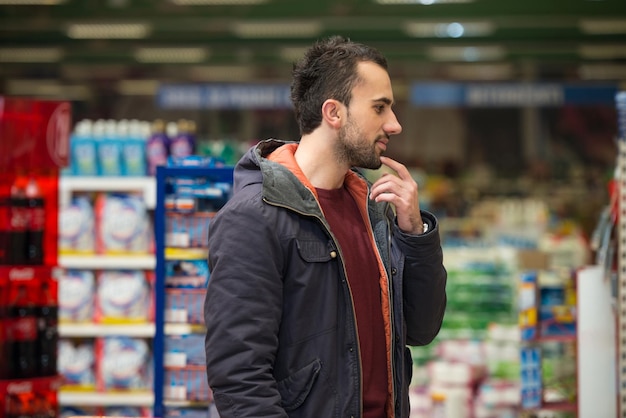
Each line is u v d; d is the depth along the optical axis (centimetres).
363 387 329
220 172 498
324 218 326
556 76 2525
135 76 2650
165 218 503
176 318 505
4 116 543
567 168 2627
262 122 2939
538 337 613
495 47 2044
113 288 704
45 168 568
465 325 799
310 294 321
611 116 2728
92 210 720
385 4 1609
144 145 751
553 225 1622
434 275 351
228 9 1642
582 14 1681
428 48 2052
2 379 530
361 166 341
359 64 335
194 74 2641
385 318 340
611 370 575
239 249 314
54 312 558
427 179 2059
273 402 305
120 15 1684
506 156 2805
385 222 353
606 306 576
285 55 2158
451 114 2839
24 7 1614
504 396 696
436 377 708
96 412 699
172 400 494
